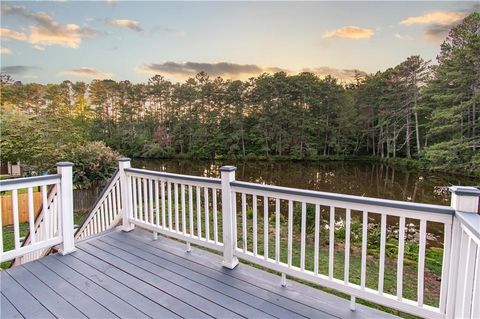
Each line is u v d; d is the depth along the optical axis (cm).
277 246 236
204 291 224
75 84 3466
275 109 2989
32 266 267
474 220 141
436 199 1323
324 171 2298
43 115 1630
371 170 2275
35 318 191
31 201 274
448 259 165
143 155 3288
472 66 1656
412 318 336
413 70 2311
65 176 294
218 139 3144
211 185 272
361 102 2822
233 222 261
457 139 1684
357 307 203
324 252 568
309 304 206
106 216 410
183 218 303
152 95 3531
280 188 228
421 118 2289
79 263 274
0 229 253
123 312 197
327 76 2981
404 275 466
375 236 660
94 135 3325
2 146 1266
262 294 220
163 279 243
